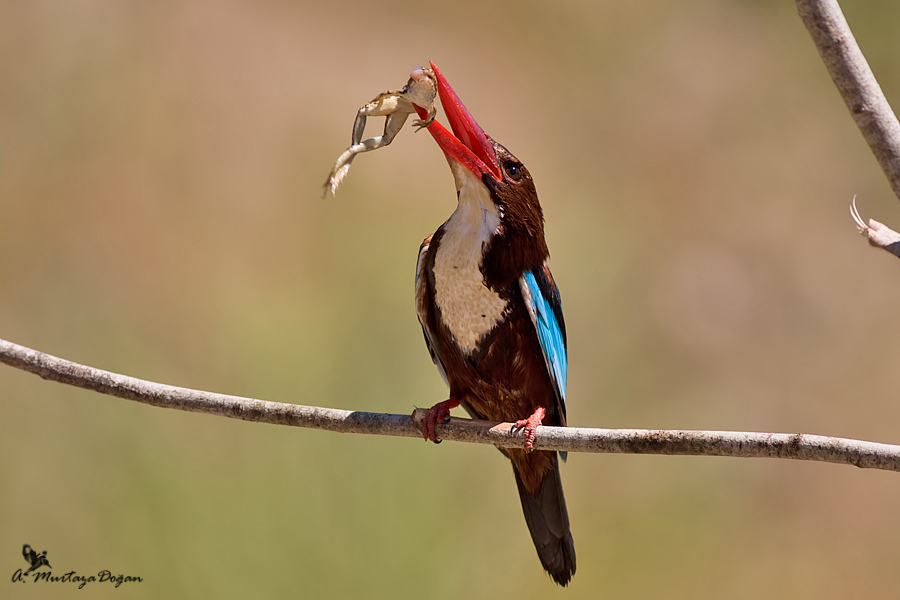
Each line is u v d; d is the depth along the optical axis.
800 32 21.98
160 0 19.11
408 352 12.25
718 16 22.23
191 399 6.45
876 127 4.74
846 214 19.33
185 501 10.62
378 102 6.35
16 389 11.71
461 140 7.25
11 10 18.08
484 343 7.41
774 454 5.37
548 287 7.55
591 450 6.14
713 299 17.52
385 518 10.45
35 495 10.95
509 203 7.21
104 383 6.41
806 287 18.09
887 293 18.00
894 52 20.08
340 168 6.23
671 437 5.70
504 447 7.15
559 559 7.67
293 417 6.52
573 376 16.03
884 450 5.13
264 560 10.23
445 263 7.31
